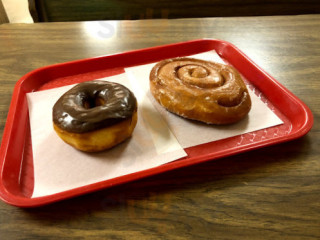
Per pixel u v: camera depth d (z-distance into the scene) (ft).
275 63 1.28
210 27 1.56
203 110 0.96
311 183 0.76
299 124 0.94
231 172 0.80
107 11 2.00
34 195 0.76
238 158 0.84
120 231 0.66
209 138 0.94
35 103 1.08
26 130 0.99
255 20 1.62
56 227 0.67
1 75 1.20
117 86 0.99
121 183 0.74
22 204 0.69
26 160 0.89
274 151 0.86
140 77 1.23
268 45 1.41
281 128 0.97
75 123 0.83
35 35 1.46
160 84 1.07
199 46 1.39
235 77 1.06
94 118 0.84
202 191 0.75
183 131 0.97
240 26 1.57
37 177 0.82
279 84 1.07
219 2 2.06
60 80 1.23
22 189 0.80
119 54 1.29
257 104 1.06
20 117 1.00
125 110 0.89
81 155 0.88
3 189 0.74
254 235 0.64
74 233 0.66
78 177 0.81
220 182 0.77
